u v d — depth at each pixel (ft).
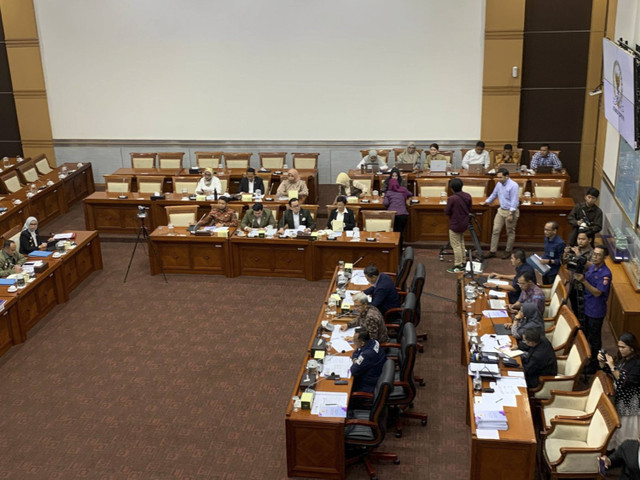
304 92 49.73
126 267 38.40
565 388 22.59
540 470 21.16
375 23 47.62
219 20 48.83
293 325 31.22
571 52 47.06
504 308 26.71
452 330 30.45
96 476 21.91
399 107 49.19
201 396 26.04
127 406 25.54
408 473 21.71
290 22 48.32
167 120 51.42
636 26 32.17
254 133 51.08
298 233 35.53
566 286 27.68
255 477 21.68
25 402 25.94
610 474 20.97
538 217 39.22
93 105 51.62
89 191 51.29
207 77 50.11
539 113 48.60
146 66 50.34
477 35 46.93
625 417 21.08
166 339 30.25
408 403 22.88
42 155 50.85
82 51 50.49
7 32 50.44
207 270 36.99
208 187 42.83
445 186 41.47
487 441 19.20
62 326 31.68
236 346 29.53
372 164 44.93
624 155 34.47
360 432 21.29
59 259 33.73
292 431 20.95
